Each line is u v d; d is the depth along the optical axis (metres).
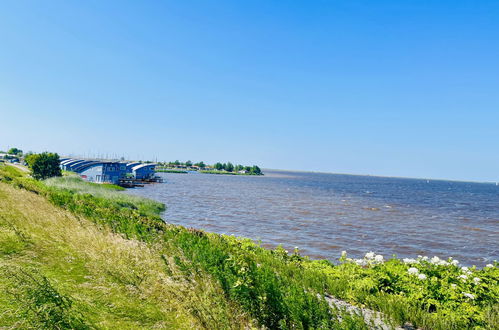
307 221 37.78
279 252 13.15
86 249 8.54
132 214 16.94
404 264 9.22
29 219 11.16
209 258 8.03
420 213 53.16
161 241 10.62
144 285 6.75
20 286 4.73
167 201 51.72
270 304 6.07
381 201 75.56
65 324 4.46
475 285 7.51
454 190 175.12
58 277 6.41
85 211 14.92
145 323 5.31
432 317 6.63
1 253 7.07
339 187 142.62
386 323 6.37
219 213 40.88
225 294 6.75
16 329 4.15
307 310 5.71
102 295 5.96
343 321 5.61
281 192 90.31
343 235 30.03
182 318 5.71
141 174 103.06
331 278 9.35
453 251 25.70
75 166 85.44
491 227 40.06
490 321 6.24
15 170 57.34
